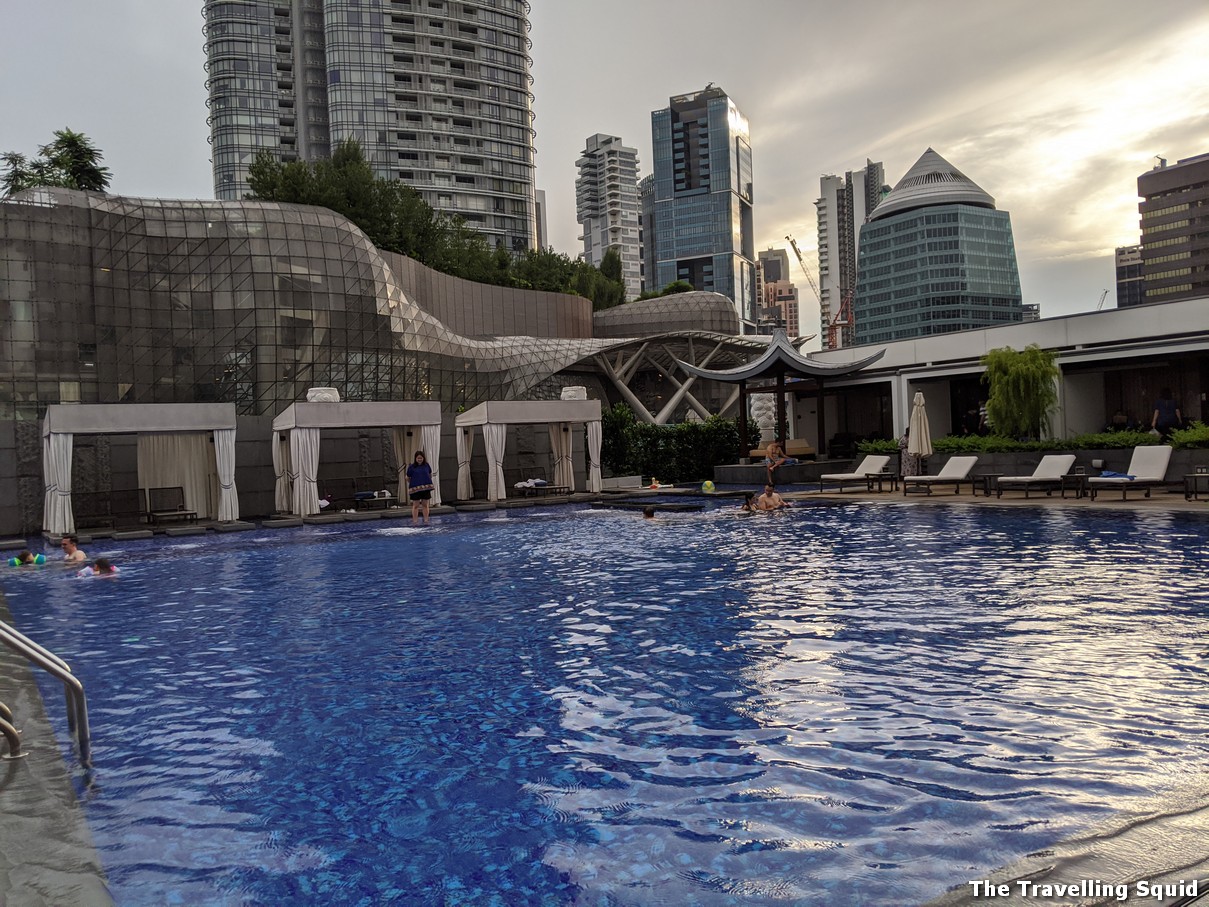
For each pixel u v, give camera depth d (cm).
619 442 3303
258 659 723
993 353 2714
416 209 6512
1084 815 358
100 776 461
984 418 3228
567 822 384
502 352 4900
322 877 342
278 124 12344
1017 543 1255
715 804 395
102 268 2997
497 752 477
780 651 670
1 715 500
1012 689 544
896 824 363
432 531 1897
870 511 1900
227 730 535
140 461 2356
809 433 3897
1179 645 636
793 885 317
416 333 4081
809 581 999
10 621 955
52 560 1594
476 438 2919
